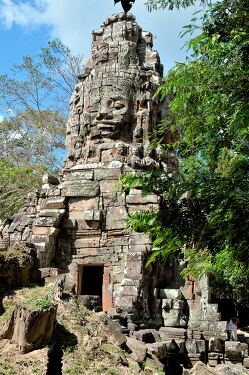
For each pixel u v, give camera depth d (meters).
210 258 7.64
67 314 9.91
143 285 14.25
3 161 29.38
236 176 5.84
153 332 12.71
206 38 6.64
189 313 14.70
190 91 7.02
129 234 15.76
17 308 8.98
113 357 9.00
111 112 18.03
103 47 19.06
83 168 17.41
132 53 18.95
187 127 8.29
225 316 23.95
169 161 17.98
